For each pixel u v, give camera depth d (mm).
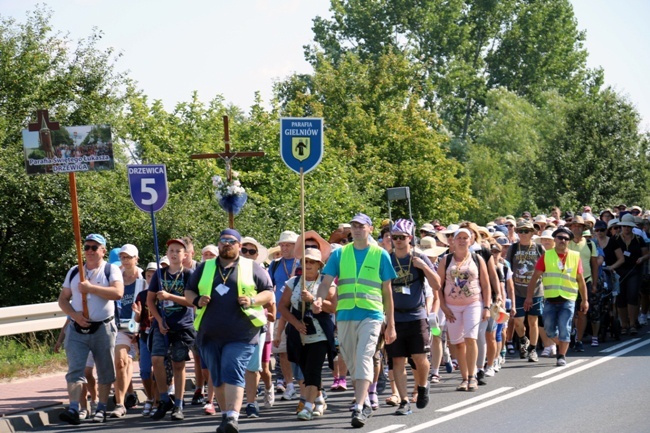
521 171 78812
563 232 24031
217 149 44219
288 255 20781
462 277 20266
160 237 36250
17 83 43156
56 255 37375
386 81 71312
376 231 46000
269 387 19422
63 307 17781
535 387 20406
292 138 20234
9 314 24578
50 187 36781
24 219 37562
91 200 37000
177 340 18016
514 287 25688
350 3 108125
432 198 63469
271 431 16359
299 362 17609
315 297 17547
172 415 17984
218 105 47219
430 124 68688
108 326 17891
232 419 14984
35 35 44438
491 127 104000
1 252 38062
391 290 17031
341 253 16891
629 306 30484
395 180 62750
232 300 15359
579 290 24938
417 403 18016
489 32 115500
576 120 76750
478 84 113000
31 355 25844
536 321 25094
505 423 16328
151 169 20188
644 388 19672
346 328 16703
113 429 17078
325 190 44531
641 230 31703
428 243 24266
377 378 18469
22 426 17266
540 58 116625
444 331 23391
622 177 74938
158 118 45031
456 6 108875
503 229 30000
